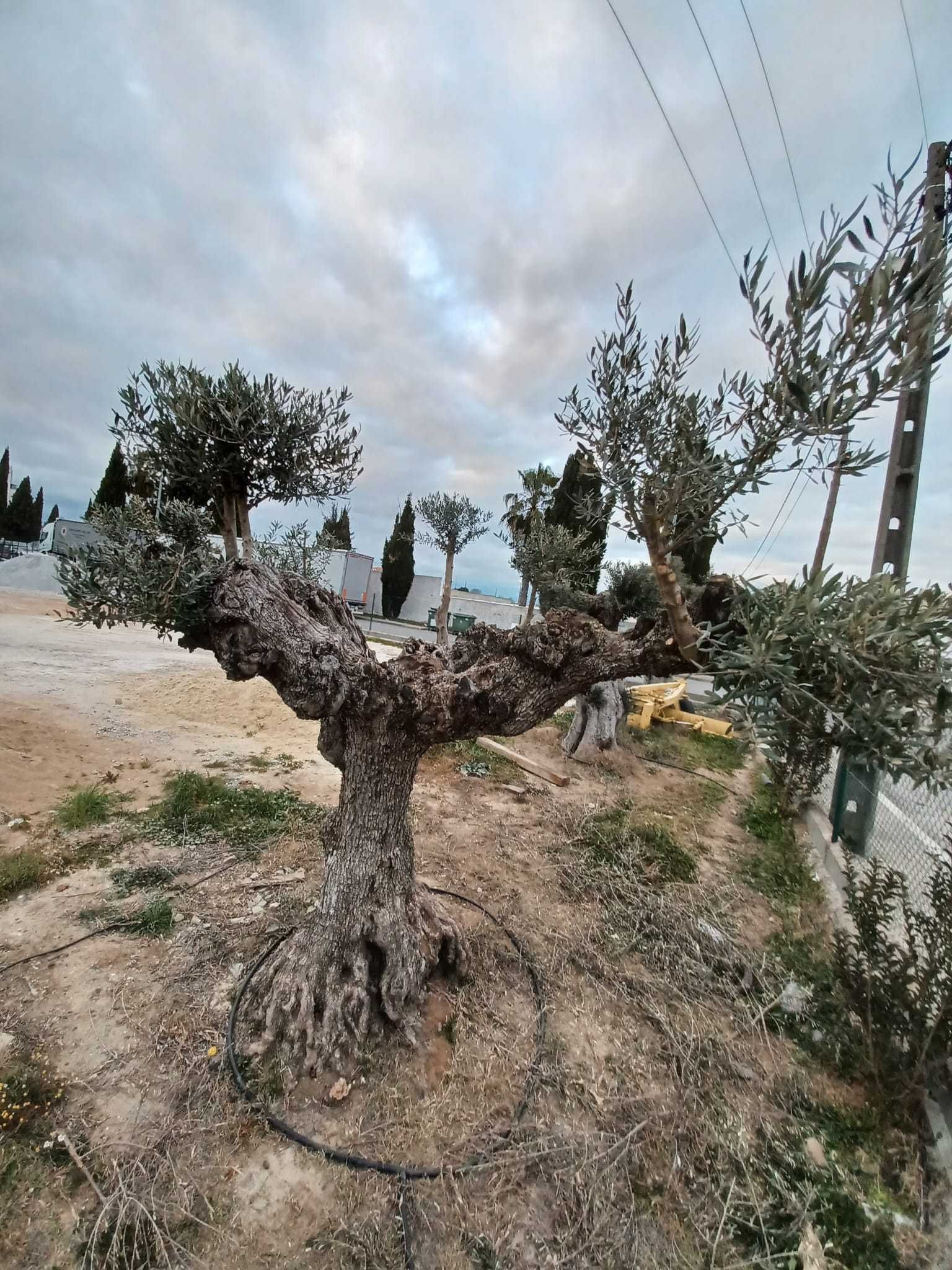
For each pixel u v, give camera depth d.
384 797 3.07
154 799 5.74
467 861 5.04
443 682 2.90
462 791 6.87
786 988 3.67
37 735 6.72
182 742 7.50
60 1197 2.18
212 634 2.84
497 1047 3.00
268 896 4.18
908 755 1.60
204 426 3.20
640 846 5.58
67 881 4.23
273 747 7.77
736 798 7.85
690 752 9.97
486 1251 2.12
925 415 5.66
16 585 21.14
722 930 4.32
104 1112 2.51
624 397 2.07
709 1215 2.32
